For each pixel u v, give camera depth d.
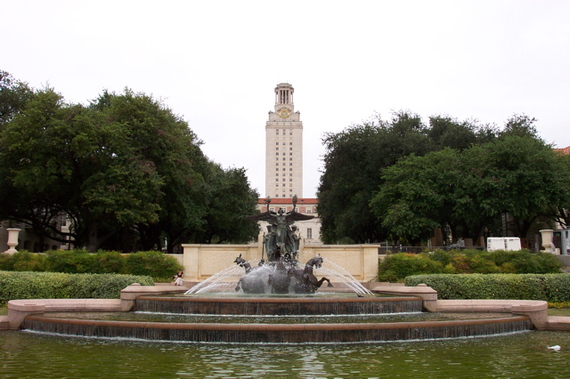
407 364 9.27
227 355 10.08
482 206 36.59
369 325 11.68
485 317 14.67
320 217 61.62
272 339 11.38
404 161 41.16
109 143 35.25
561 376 8.38
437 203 38.38
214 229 59.41
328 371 8.66
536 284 21.47
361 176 48.25
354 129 49.84
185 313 15.52
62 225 62.94
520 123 48.16
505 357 10.02
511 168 37.97
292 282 20.28
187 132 47.66
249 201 60.78
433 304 16.91
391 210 38.25
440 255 28.83
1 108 40.75
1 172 35.72
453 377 8.29
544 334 13.45
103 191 33.62
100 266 27.58
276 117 152.50
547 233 33.22
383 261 29.17
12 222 48.91
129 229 47.06
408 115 52.00
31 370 8.74
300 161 150.88
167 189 41.78
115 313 16.05
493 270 27.45
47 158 33.75
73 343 11.57
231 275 29.09
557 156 42.53
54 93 35.34
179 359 9.66
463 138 46.34
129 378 8.12
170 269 28.33
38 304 15.08
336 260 29.66
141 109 39.31
